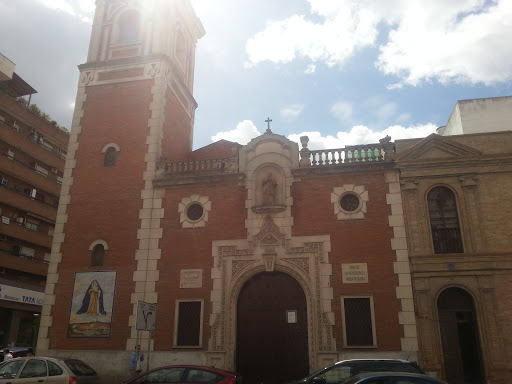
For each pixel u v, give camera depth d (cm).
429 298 1805
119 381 1922
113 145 2348
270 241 2003
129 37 2711
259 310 1967
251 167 2133
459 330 1795
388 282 1850
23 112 4212
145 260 2088
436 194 1962
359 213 1969
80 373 1520
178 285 2023
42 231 4278
